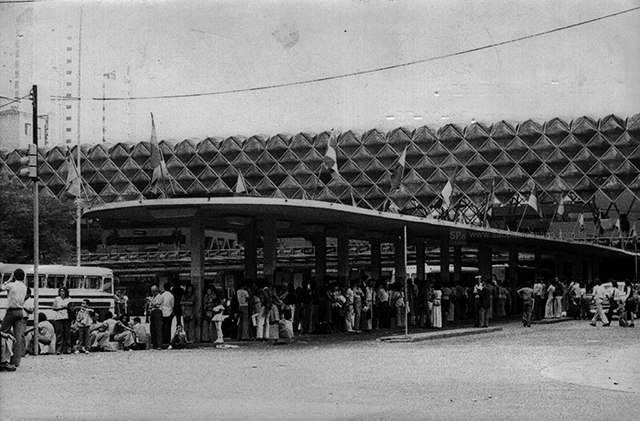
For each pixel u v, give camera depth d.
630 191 91.88
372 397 13.39
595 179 93.19
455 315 45.00
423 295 35.78
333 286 32.44
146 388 14.59
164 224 31.89
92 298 38.44
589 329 34.69
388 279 72.19
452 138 96.81
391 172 99.19
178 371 17.70
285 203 27.30
